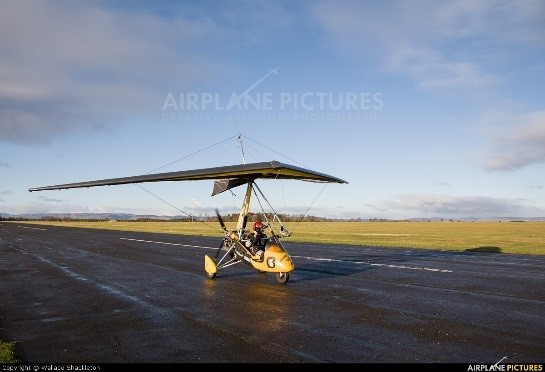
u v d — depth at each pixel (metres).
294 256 21.94
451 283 13.31
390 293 11.61
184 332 7.76
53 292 12.05
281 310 9.55
